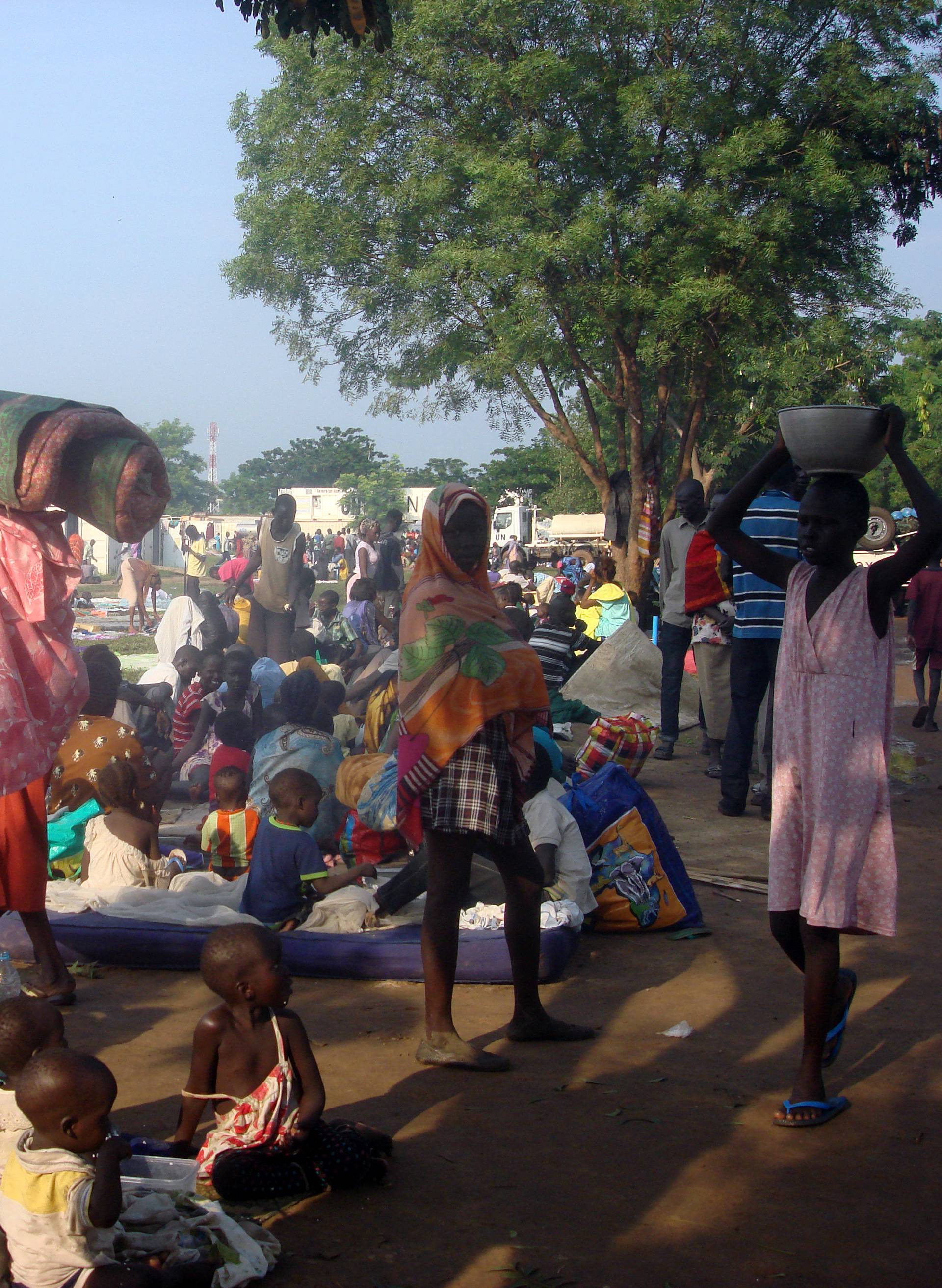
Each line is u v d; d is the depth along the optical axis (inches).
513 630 171.2
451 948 166.1
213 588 1558.8
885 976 203.2
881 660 144.6
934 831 307.6
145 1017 183.6
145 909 212.2
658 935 226.8
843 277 877.8
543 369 893.2
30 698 175.8
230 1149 129.5
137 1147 133.8
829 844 142.4
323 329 929.5
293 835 209.5
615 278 790.5
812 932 146.3
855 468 145.2
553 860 215.6
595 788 237.8
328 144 835.4
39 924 185.2
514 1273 115.7
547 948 198.1
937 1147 141.6
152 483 173.6
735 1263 117.6
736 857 281.3
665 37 794.8
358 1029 179.0
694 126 777.6
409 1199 130.3
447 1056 164.1
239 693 326.3
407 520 3211.1
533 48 805.9
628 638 448.5
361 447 5073.8
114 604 1284.4
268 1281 114.9
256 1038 131.3
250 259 897.5
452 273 820.6
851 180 796.0
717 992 195.8
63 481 171.8
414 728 165.6
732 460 1239.5
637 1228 123.9
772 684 317.1
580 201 789.2
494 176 767.7
